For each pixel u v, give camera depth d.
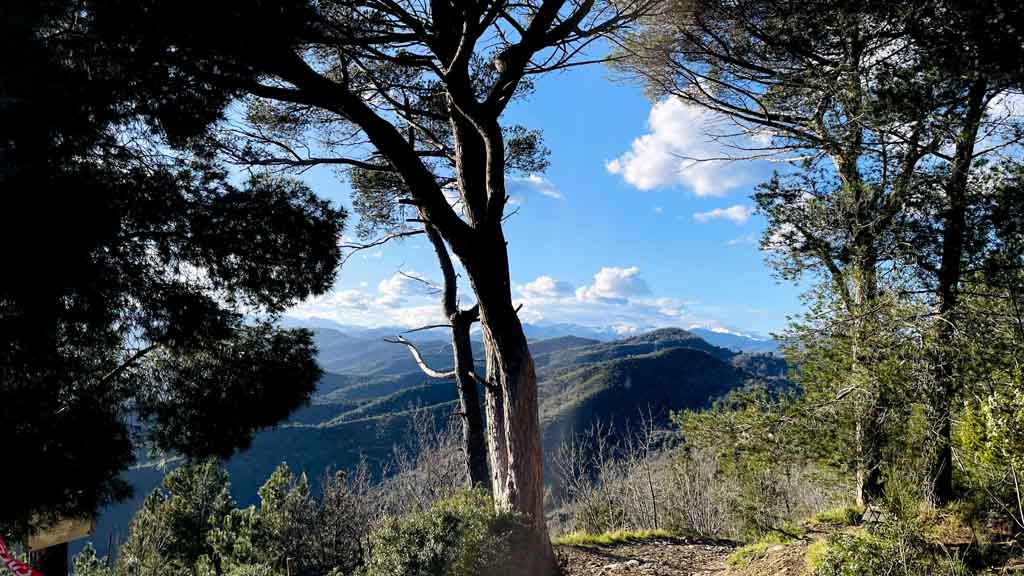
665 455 20.56
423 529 5.95
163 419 5.02
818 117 8.09
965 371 6.14
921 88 6.62
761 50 8.69
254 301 5.35
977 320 6.21
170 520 14.45
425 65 7.41
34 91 3.75
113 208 4.12
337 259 5.84
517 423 7.14
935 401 6.23
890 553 5.08
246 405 5.41
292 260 5.38
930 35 6.71
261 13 4.80
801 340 7.72
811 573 5.79
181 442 5.24
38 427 4.00
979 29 6.30
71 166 4.16
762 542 8.32
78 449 4.24
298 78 5.68
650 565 9.11
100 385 4.52
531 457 7.11
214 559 13.43
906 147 7.06
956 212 6.68
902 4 6.66
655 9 7.79
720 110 9.91
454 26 7.16
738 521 9.20
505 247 7.41
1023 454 4.67
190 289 4.82
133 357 4.82
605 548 10.48
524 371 7.25
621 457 22.28
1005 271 6.21
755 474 8.16
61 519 4.60
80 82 4.09
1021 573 4.86
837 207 7.38
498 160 7.18
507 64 6.93
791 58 8.48
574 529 19.72
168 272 4.74
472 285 7.29
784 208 7.79
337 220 5.79
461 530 6.00
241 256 5.06
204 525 14.65
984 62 6.45
